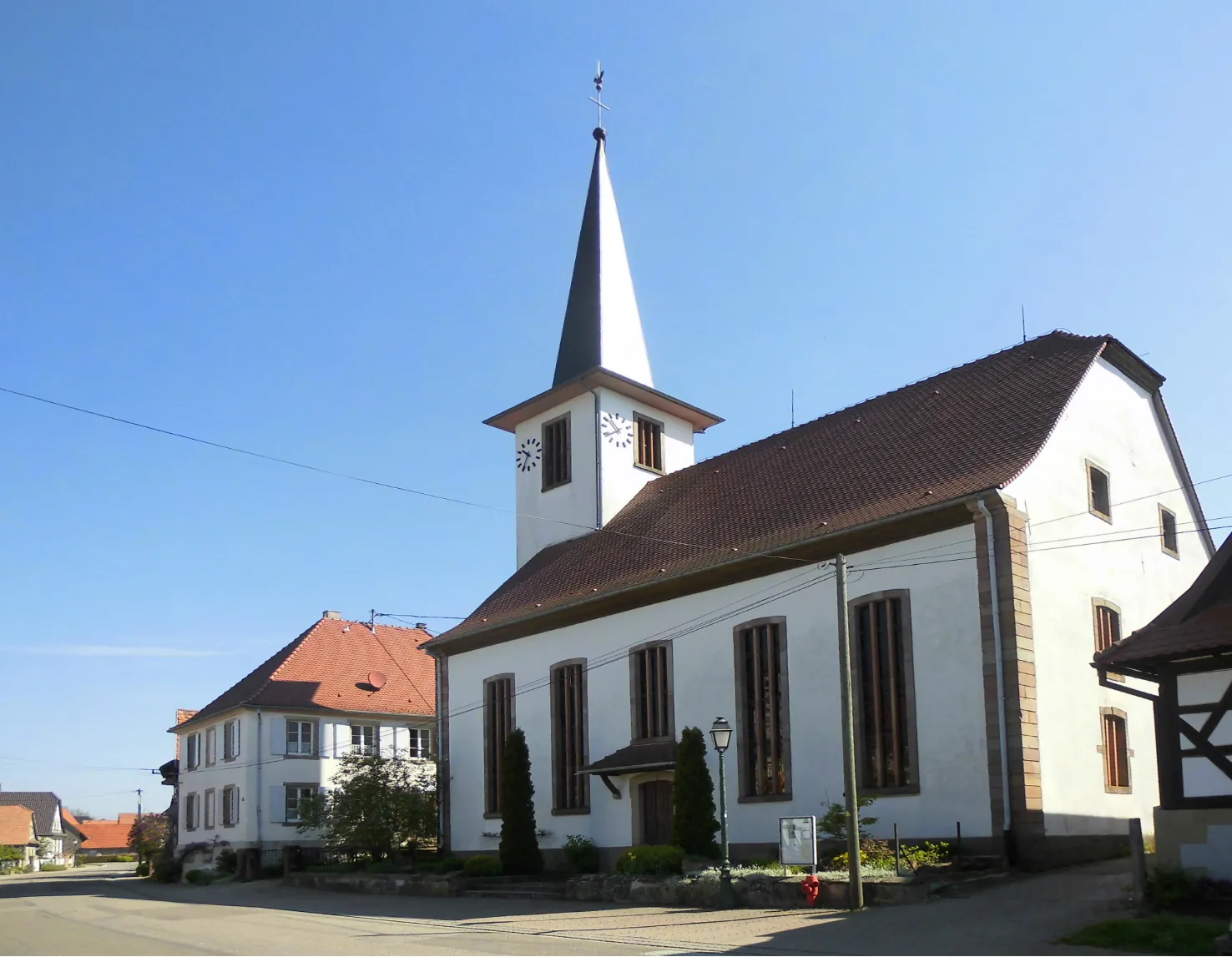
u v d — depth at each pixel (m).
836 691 26.34
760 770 27.86
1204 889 16.11
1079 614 25.25
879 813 24.83
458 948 17.47
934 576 24.73
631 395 42.12
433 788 40.94
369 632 55.59
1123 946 14.50
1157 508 29.59
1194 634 16.56
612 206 45.69
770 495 32.22
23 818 97.81
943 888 20.27
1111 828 24.41
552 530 41.88
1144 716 26.55
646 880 24.41
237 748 48.69
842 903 20.17
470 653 38.72
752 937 17.31
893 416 31.78
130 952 17.95
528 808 32.41
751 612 28.75
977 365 31.31
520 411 43.28
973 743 23.36
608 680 32.75
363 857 40.12
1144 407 30.22
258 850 46.44
